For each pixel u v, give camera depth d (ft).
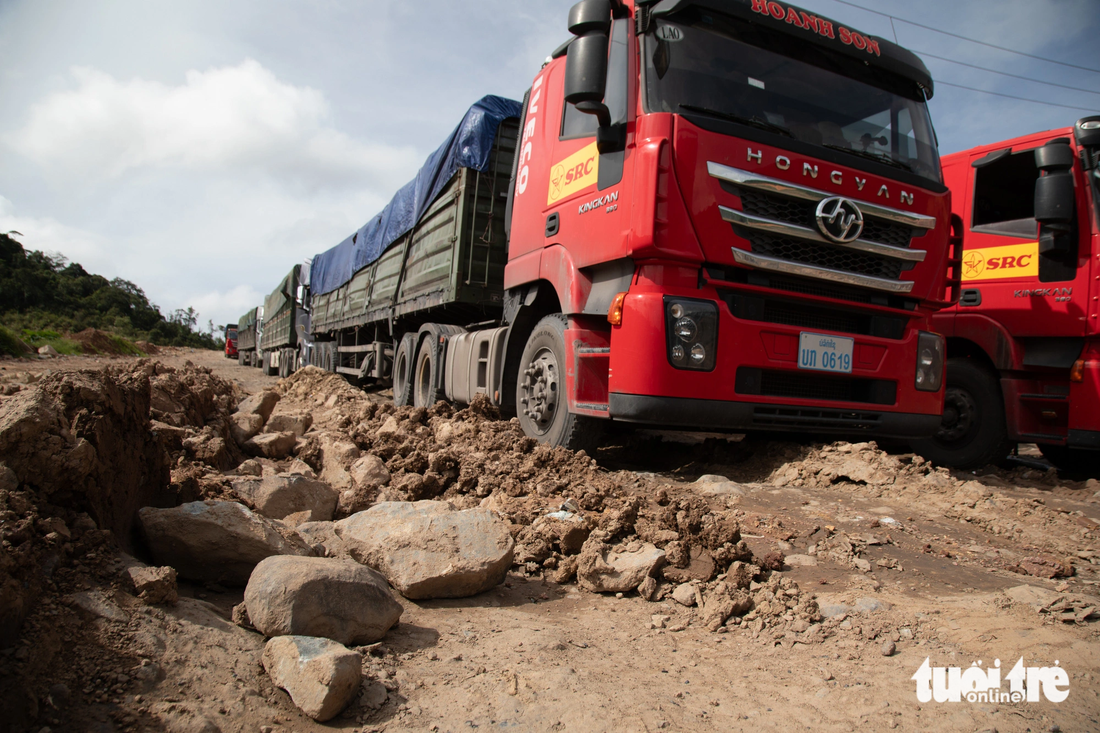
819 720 6.20
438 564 9.02
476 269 24.38
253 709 5.73
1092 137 17.88
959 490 14.26
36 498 6.89
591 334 15.88
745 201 13.97
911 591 9.43
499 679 6.68
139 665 5.81
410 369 29.76
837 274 14.58
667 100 14.14
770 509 12.70
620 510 10.61
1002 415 19.85
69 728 5.02
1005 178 20.13
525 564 10.37
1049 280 18.63
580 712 6.14
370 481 13.56
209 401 18.53
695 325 13.66
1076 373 18.12
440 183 26.91
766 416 14.42
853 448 15.74
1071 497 17.20
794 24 15.61
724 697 6.66
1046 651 7.26
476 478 13.60
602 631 8.29
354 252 43.78
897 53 16.75
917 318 16.21
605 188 15.01
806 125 15.16
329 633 6.88
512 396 20.12
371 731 5.73
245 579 8.25
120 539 7.96
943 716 6.18
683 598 9.09
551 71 18.90
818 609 8.58
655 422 13.88
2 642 5.45
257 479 11.62
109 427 8.16
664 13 14.60
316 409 27.99
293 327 66.64
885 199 15.17
